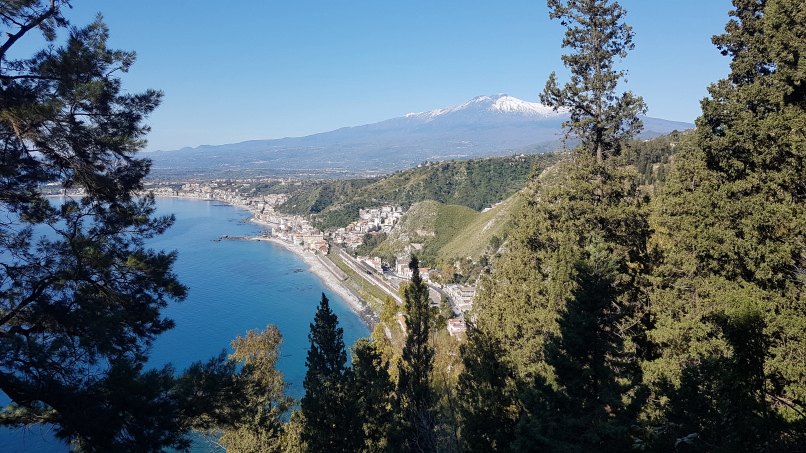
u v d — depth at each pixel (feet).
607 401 53.06
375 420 82.07
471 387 73.77
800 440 32.86
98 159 48.29
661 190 98.02
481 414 67.92
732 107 72.95
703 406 45.78
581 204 87.10
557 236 89.30
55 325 44.19
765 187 66.23
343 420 76.28
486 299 110.32
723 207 69.21
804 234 59.67
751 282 66.28
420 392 78.38
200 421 44.37
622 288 80.89
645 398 55.52
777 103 68.44
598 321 55.67
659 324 72.90
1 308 43.98
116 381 37.06
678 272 75.97
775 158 66.95
